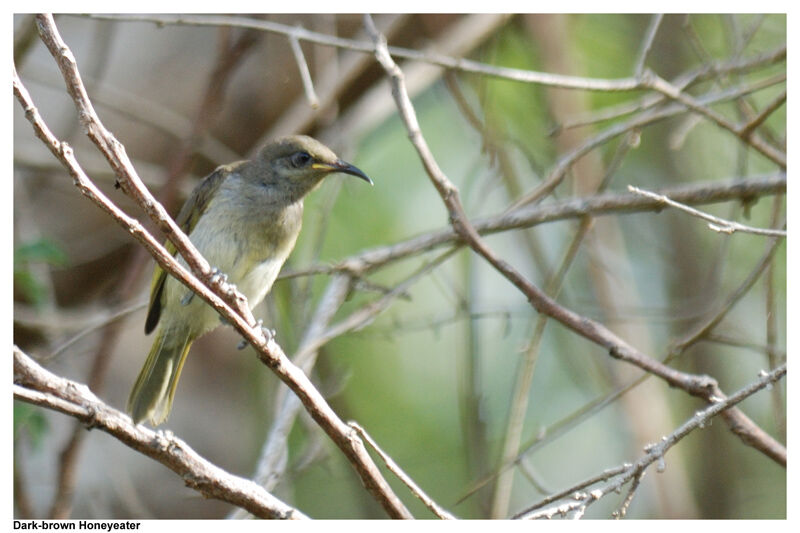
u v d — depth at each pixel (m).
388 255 10.05
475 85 12.66
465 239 8.45
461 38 12.41
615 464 13.12
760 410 13.30
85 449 12.02
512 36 13.44
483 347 12.72
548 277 11.34
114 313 10.45
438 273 12.38
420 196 13.27
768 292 9.08
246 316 6.51
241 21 9.11
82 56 13.12
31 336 11.12
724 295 12.20
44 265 11.05
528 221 10.02
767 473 13.53
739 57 10.23
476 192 13.34
